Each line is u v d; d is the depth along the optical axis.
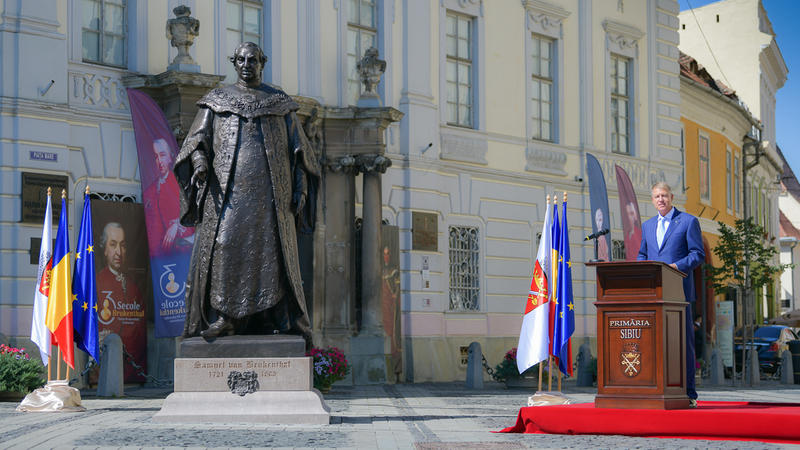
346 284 22.69
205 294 11.56
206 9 21.28
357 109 22.44
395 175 24.50
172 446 9.11
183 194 11.83
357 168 22.77
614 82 31.42
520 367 15.70
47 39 18.83
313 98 22.86
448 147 25.86
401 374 23.77
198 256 11.66
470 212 26.38
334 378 19.31
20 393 15.95
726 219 41.16
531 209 28.08
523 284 27.73
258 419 11.18
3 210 18.25
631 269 10.18
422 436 10.17
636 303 10.14
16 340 18.06
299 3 22.91
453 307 25.88
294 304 11.76
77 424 11.33
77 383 18.48
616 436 9.99
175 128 19.58
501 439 9.86
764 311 50.59
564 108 29.34
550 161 28.66
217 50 21.42
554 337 15.50
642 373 10.12
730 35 49.72
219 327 11.43
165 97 19.78
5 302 18.16
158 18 20.45
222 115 11.74
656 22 32.91
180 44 19.77
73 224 19.02
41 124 18.67
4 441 9.62
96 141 19.42
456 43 26.53
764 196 49.91
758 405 11.21
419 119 25.03
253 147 11.65
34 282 18.41
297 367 11.30
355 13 24.28
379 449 9.02
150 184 19.55
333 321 22.58
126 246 19.45
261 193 11.62
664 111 33.09
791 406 11.05
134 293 19.52
